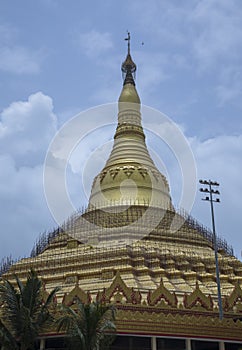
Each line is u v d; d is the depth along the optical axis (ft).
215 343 170.50
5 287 140.77
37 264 223.30
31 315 138.72
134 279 200.64
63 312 153.79
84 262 216.54
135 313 160.86
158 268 212.23
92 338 133.28
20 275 222.07
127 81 294.66
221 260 231.30
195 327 166.09
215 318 170.09
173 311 170.91
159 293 175.73
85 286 202.49
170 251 225.35
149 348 162.09
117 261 211.00
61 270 217.36
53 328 157.07
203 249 241.76
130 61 301.02
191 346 167.22
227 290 209.97
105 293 176.55
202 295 180.24
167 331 162.50
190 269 219.61
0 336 135.03
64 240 242.78
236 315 180.55
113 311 138.72
